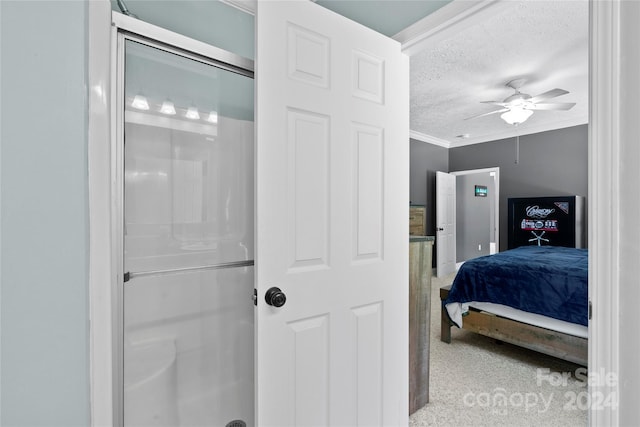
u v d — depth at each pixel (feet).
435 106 13.24
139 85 3.71
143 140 3.75
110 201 3.18
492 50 8.56
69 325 2.95
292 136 3.90
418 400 6.15
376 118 4.74
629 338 2.32
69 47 2.92
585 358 6.95
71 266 2.95
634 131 2.29
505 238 17.67
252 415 4.62
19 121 2.72
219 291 4.36
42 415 2.86
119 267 3.49
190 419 4.13
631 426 2.33
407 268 5.18
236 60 4.37
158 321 3.90
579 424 5.72
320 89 4.13
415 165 18.38
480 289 8.63
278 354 3.80
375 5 5.33
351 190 4.46
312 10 4.05
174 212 3.98
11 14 2.68
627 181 2.32
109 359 3.15
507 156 17.69
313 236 4.10
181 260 4.04
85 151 3.00
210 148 4.26
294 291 3.93
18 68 2.71
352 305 4.50
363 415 4.62
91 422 3.06
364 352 4.64
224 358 4.40
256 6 3.60
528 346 7.88
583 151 15.06
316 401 4.14
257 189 3.63
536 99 9.89
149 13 4.33
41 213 2.81
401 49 5.22
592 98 2.47
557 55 8.81
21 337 2.76
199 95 4.17
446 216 19.12
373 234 4.72
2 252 2.68
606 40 2.39
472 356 8.38
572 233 14.73
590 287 2.50
